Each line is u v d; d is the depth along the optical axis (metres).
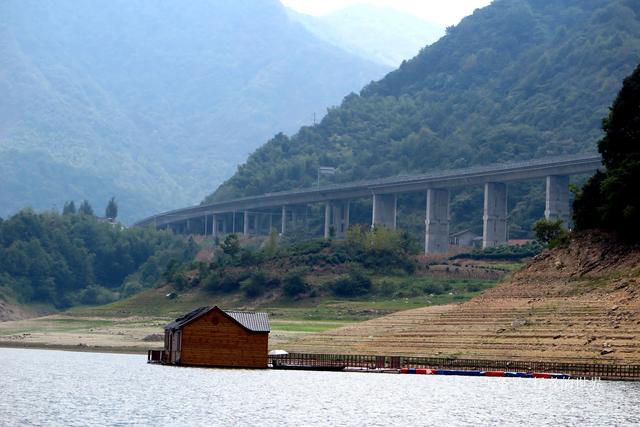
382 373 199.62
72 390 166.12
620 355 188.75
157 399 153.12
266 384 175.50
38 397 155.75
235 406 145.38
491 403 151.25
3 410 139.38
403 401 153.50
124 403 148.25
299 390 166.75
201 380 182.38
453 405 149.00
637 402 152.25
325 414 139.00
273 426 127.88
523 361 196.25
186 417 134.38
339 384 177.00
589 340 196.88
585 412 141.62
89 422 128.38
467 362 199.12
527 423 131.75
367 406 147.25
